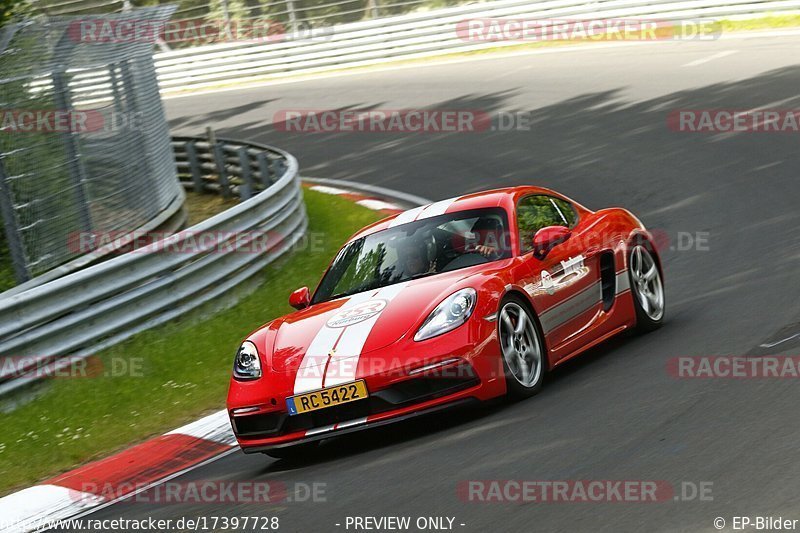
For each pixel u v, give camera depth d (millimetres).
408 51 100625
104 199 41938
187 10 114438
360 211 53312
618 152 57281
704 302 29500
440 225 24516
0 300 28703
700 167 50531
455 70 91438
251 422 21359
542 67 85000
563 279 23734
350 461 20203
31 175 37719
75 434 26453
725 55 75062
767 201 42031
